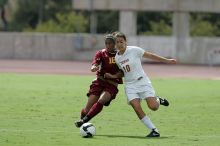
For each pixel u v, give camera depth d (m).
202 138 42.88
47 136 42.94
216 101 69.00
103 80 46.06
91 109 44.81
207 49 160.12
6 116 53.62
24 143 39.97
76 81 97.00
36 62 155.25
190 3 159.62
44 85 87.56
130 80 43.84
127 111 58.34
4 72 118.12
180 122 51.72
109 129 47.19
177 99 70.69
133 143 40.38
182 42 161.25
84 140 41.41
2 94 73.06
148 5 161.00
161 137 43.25
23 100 66.81
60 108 60.19
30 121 50.72
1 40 170.00
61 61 161.62
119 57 43.84
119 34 43.56
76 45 165.88
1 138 41.81
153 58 44.22
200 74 123.19
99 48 165.12
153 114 56.97
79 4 164.38
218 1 159.25
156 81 100.50
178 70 136.25
